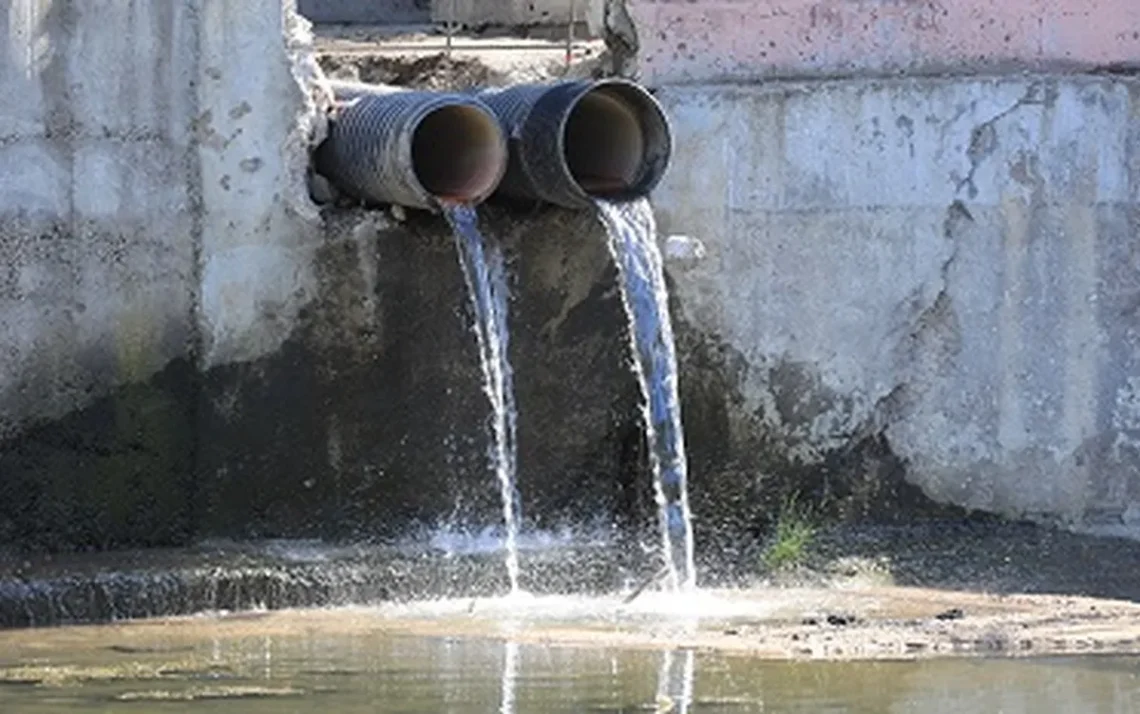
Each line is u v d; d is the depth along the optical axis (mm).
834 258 19547
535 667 14961
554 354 18844
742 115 19406
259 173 18062
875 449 19672
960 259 19703
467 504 18609
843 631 16281
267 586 16844
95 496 17641
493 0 23781
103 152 17641
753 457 19438
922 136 19656
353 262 18266
